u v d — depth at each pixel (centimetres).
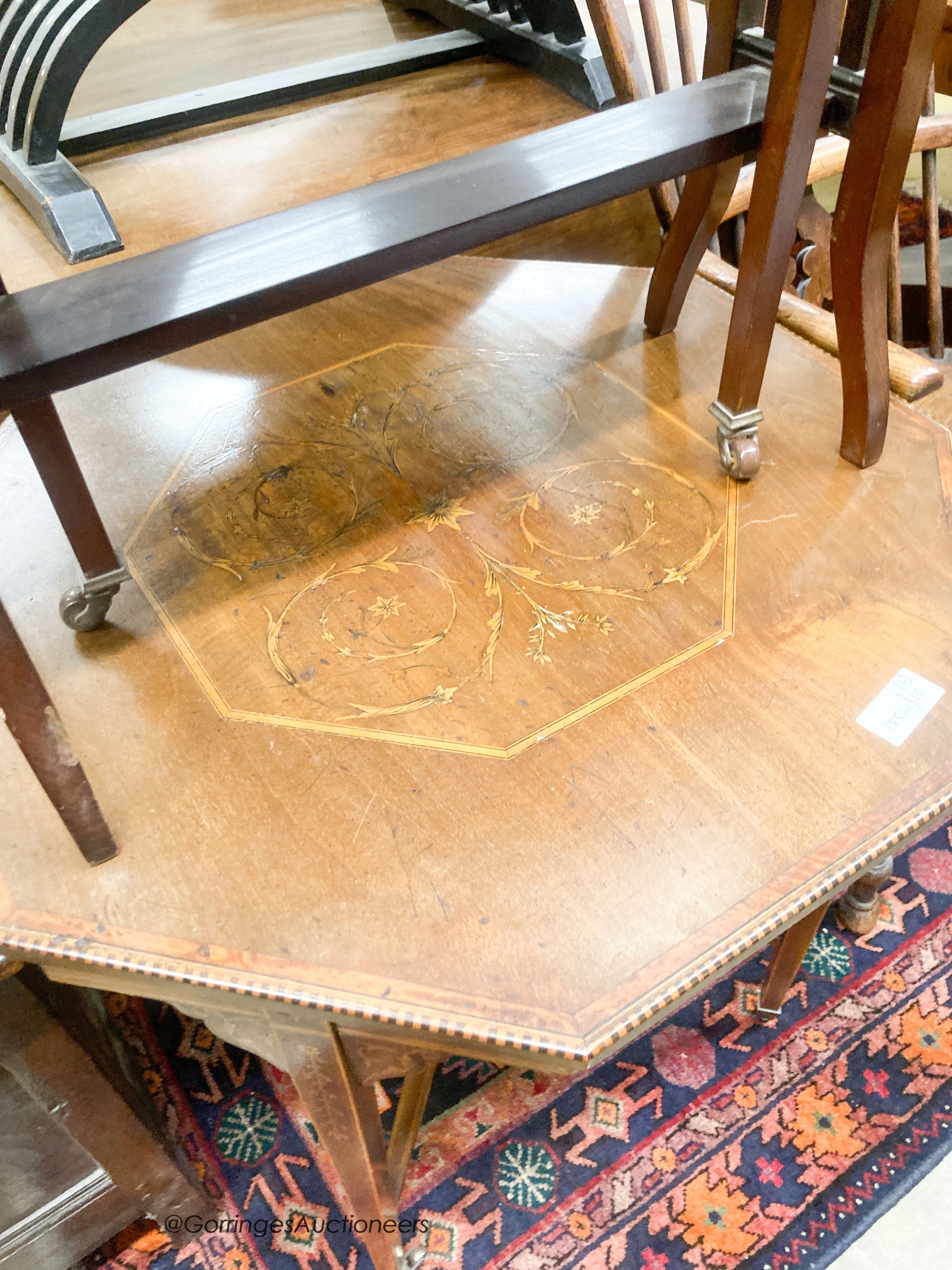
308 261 73
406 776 79
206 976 69
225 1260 116
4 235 159
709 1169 120
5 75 158
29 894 74
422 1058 75
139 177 175
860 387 96
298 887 73
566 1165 122
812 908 72
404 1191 120
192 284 71
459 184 79
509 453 108
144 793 80
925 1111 124
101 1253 117
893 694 83
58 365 66
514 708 84
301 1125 126
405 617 92
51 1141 96
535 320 126
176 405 117
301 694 86
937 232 146
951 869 150
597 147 82
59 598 95
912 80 77
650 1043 132
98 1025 104
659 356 119
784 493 101
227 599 95
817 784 77
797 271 167
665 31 200
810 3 72
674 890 72
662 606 91
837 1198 117
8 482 107
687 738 81
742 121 83
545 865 74
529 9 188
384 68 199
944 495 100
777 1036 132
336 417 114
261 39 238
